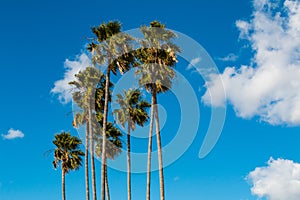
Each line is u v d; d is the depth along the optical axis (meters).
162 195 35.19
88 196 45.66
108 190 49.12
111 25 37.25
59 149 51.88
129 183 43.94
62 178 51.56
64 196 50.88
